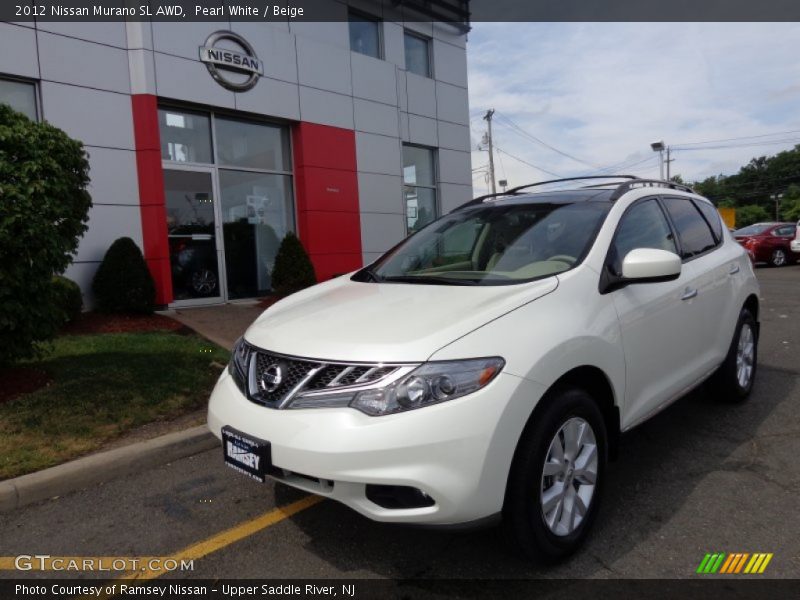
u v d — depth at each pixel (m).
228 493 3.59
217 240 10.41
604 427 2.95
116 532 3.17
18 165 4.40
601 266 3.19
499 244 3.60
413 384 2.38
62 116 8.54
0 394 4.85
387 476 2.31
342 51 12.03
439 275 3.54
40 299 4.74
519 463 2.50
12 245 4.36
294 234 10.57
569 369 2.69
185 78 9.67
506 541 2.59
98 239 8.87
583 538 2.83
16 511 3.43
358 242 12.41
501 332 2.58
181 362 5.93
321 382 2.54
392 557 2.84
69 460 3.83
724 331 4.37
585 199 3.78
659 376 3.50
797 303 10.33
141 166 9.24
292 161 11.60
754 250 18.70
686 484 3.47
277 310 3.48
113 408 4.63
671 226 4.07
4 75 8.12
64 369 5.48
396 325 2.68
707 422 4.46
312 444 2.40
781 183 83.25
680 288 3.71
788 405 4.79
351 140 12.24
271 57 10.84
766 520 3.04
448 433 2.33
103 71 8.89
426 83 14.09
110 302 8.46
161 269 9.40
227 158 10.68
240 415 2.72
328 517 3.26
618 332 3.05
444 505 2.33
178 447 4.13
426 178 14.50
